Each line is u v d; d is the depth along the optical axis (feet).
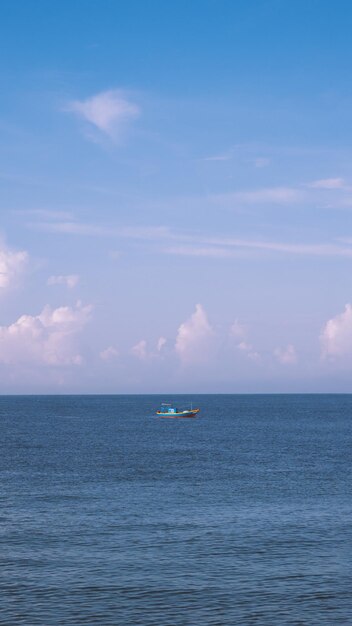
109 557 146.61
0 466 290.56
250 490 228.02
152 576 134.31
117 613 115.65
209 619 113.29
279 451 364.79
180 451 362.33
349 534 166.61
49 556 147.23
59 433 496.64
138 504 202.08
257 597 123.34
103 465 296.30
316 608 118.21
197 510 193.77
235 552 150.61
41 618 113.29
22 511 191.42
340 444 410.52
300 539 161.89
